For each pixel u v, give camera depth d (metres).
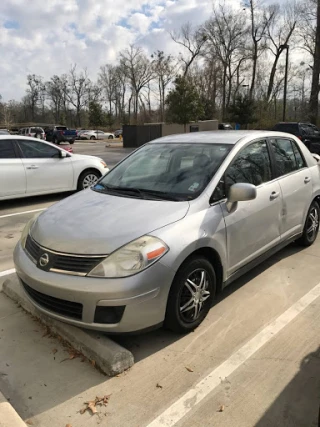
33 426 2.40
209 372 2.84
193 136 4.45
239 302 3.81
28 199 9.11
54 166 8.79
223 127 35.62
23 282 3.29
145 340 3.22
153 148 4.39
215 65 57.59
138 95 75.88
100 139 54.31
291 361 2.94
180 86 31.61
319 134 19.53
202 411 2.49
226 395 2.62
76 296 2.82
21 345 3.20
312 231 5.28
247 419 2.43
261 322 3.46
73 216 3.34
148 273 2.83
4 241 5.98
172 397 2.61
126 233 2.97
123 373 2.84
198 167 3.76
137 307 2.81
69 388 2.71
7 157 8.16
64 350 3.12
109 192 3.83
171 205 3.34
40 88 91.94
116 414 2.48
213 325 3.42
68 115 91.31
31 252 3.22
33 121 93.19
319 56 33.06
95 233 3.01
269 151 4.40
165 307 2.98
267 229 4.10
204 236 3.19
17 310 3.74
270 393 2.63
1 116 78.12
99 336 3.04
